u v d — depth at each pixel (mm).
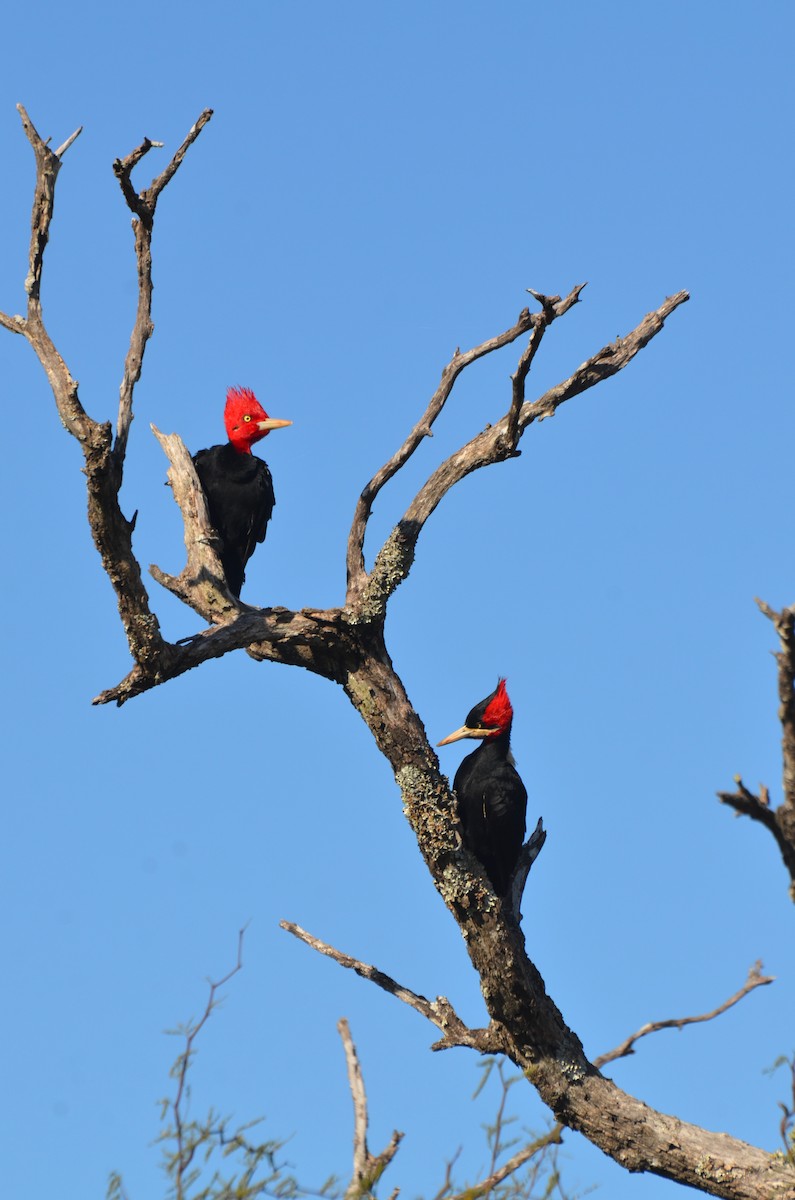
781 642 7730
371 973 12617
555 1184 8250
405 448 13180
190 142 11523
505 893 13180
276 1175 8109
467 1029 12484
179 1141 8102
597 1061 11812
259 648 12953
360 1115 8664
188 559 13539
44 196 11258
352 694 12789
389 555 12586
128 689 11617
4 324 11172
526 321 13219
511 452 12750
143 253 11398
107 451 10617
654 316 13344
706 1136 11852
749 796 8039
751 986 11391
